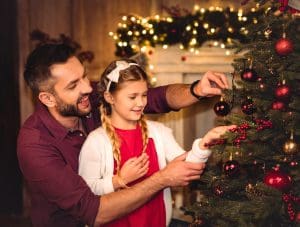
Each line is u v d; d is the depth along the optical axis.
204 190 1.53
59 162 1.51
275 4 1.40
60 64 1.52
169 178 1.41
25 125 1.58
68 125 1.62
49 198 1.50
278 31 1.35
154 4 3.14
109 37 3.40
